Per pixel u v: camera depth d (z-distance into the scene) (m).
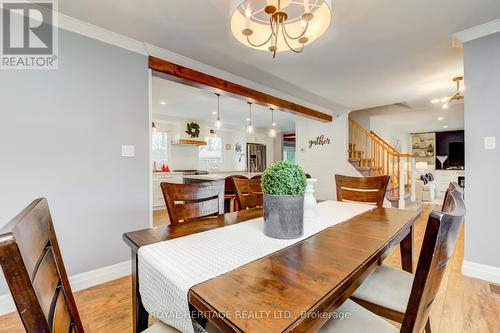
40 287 0.55
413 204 5.71
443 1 1.82
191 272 0.78
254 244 1.02
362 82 3.62
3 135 1.75
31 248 0.55
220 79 3.19
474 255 2.26
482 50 2.20
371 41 2.42
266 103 3.92
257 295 0.65
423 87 3.85
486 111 2.19
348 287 0.74
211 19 2.05
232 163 8.12
